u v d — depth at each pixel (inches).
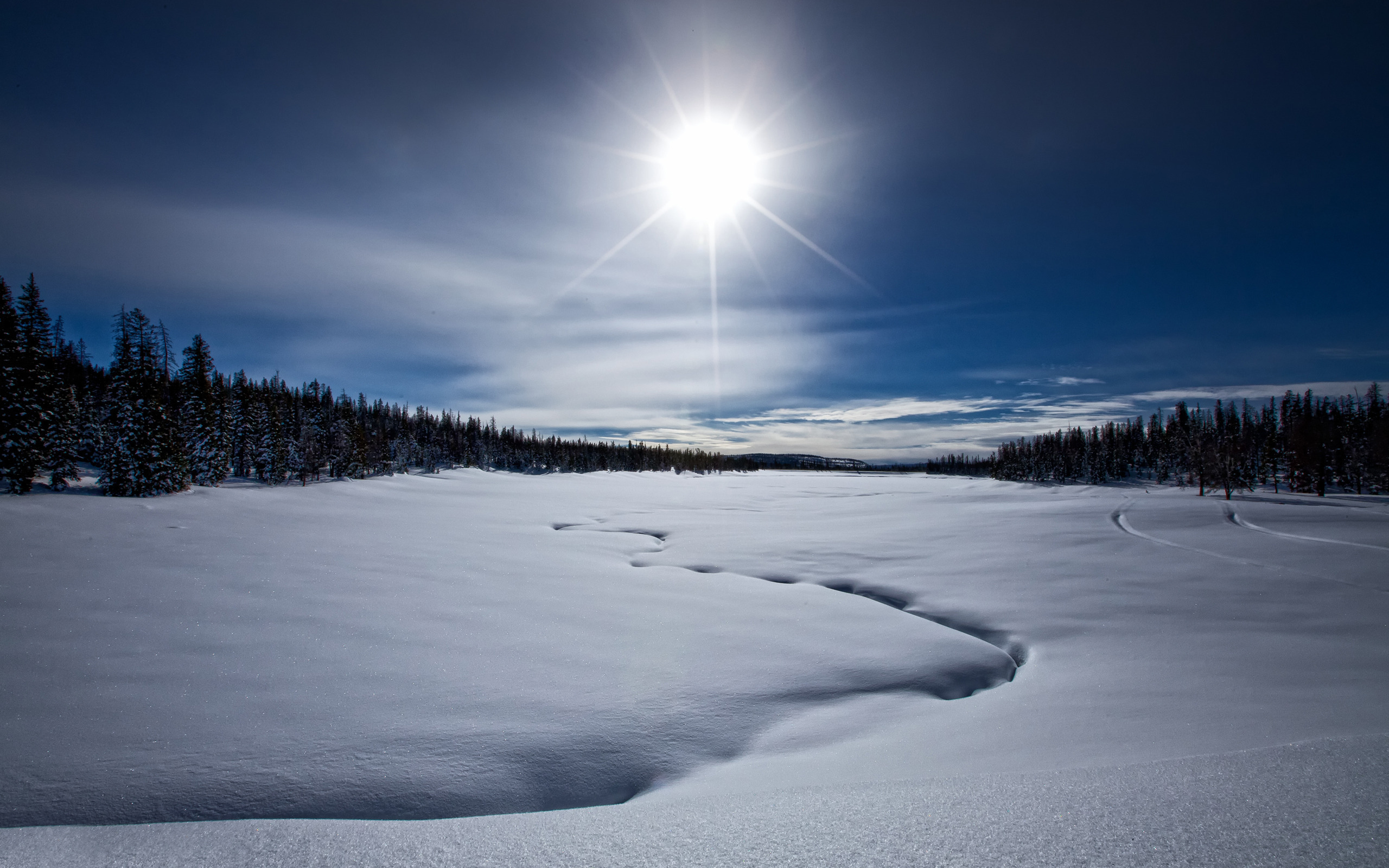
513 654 327.9
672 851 86.7
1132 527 759.1
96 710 238.7
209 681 272.1
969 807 94.4
